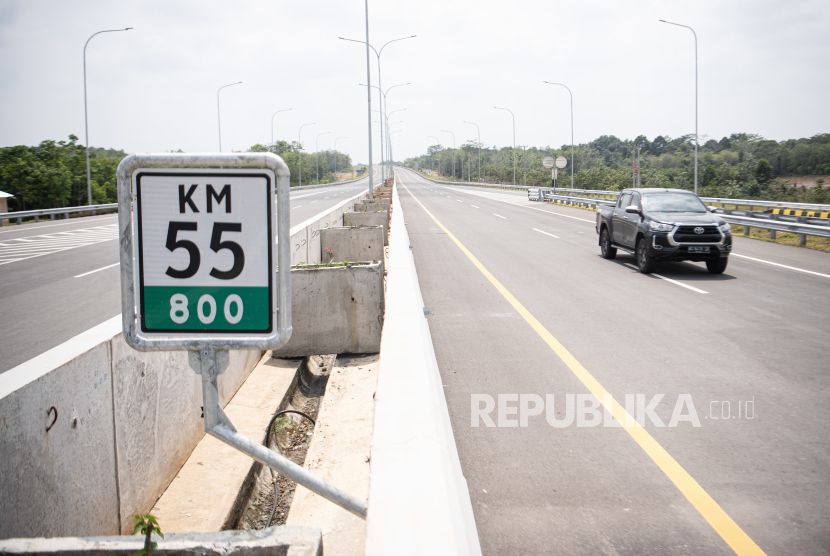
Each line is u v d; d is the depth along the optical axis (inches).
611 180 2947.8
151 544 83.1
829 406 208.2
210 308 86.1
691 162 4731.8
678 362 260.2
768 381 234.7
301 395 268.4
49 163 1956.2
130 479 144.4
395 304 234.7
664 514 140.7
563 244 720.3
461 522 95.0
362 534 134.7
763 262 563.5
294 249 397.1
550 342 293.1
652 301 391.2
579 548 127.6
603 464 166.4
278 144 5260.8
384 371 151.2
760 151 4581.7
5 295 462.3
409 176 7485.2
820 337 299.4
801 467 163.8
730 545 128.3
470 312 360.2
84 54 1459.2
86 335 137.2
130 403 145.3
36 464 104.6
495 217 1171.3
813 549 126.6
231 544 84.5
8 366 277.3
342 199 2062.0
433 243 730.8
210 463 180.5
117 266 616.1
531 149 6722.4
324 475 163.6
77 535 118.9
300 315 289.9
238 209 84.8
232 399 235.9
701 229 475.8
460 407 209.5
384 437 112.6
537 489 153.0
